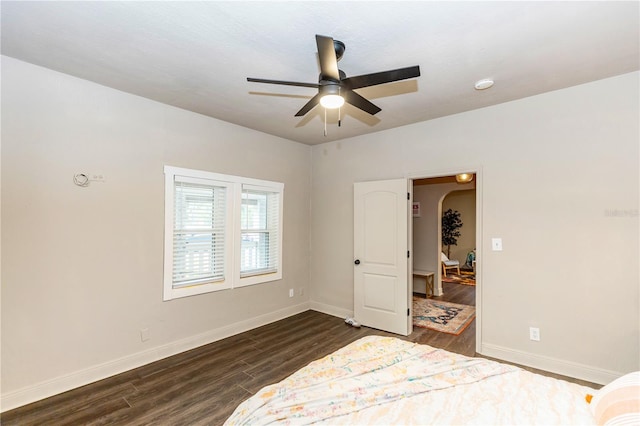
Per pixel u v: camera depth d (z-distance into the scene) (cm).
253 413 136
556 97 289
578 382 270
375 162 426
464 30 196
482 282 329
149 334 309
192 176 346
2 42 213
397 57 230
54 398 245
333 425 122
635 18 183
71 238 262
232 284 386
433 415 128
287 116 362
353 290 448
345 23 189
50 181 252
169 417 224
